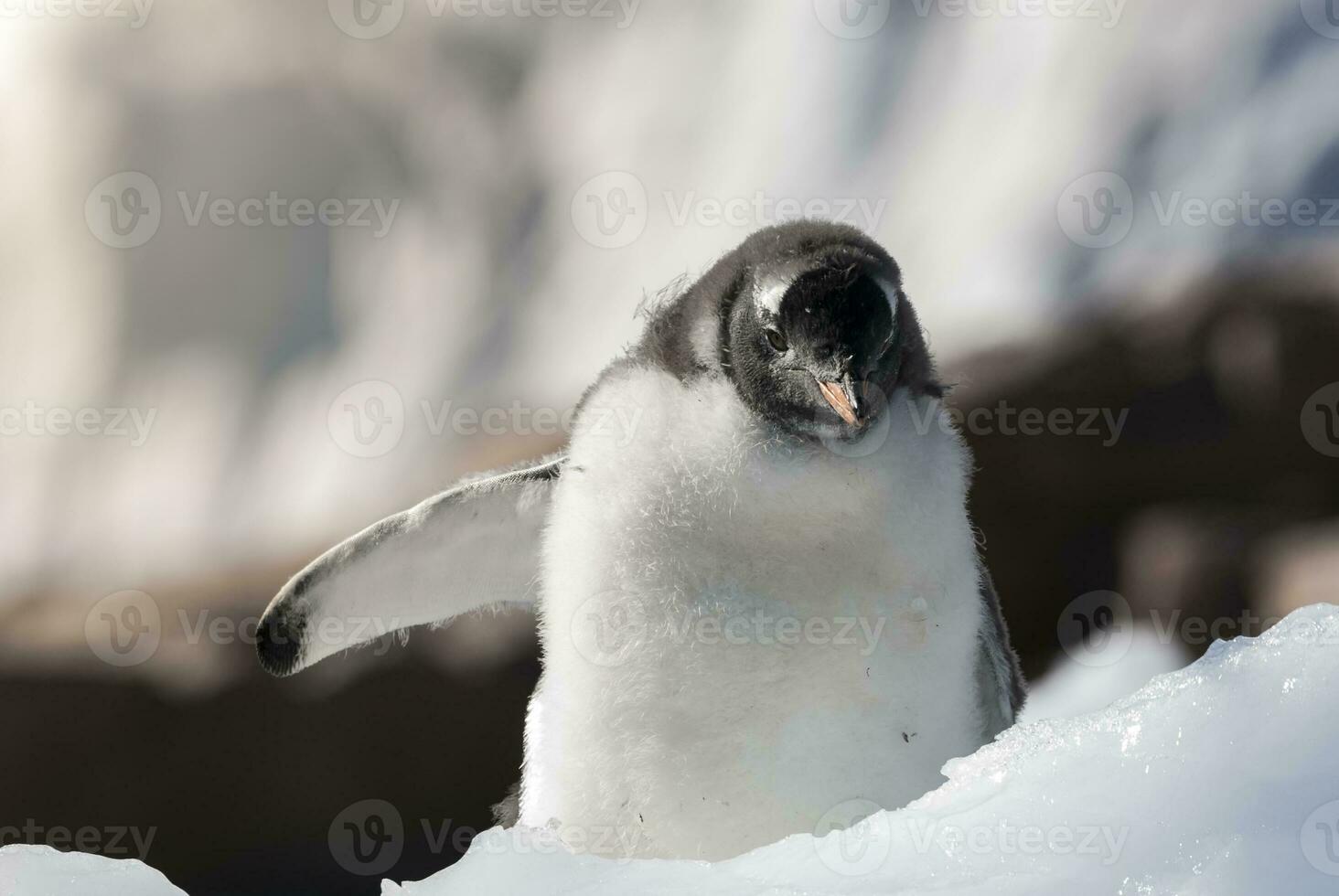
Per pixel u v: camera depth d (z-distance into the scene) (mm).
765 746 5520
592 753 5688
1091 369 13320
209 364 17578
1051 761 3832
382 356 17094
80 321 17984
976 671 5770
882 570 5496
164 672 14078
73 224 18125
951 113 15250
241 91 18141
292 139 18109
